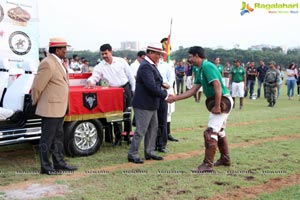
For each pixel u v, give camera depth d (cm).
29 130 591
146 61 604
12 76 667
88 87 705
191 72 1747
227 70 1802
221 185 509
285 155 671
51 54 546
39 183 512
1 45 874
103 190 484
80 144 650
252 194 476
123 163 615
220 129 572
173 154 685
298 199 457
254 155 668
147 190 484
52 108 540
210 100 563
